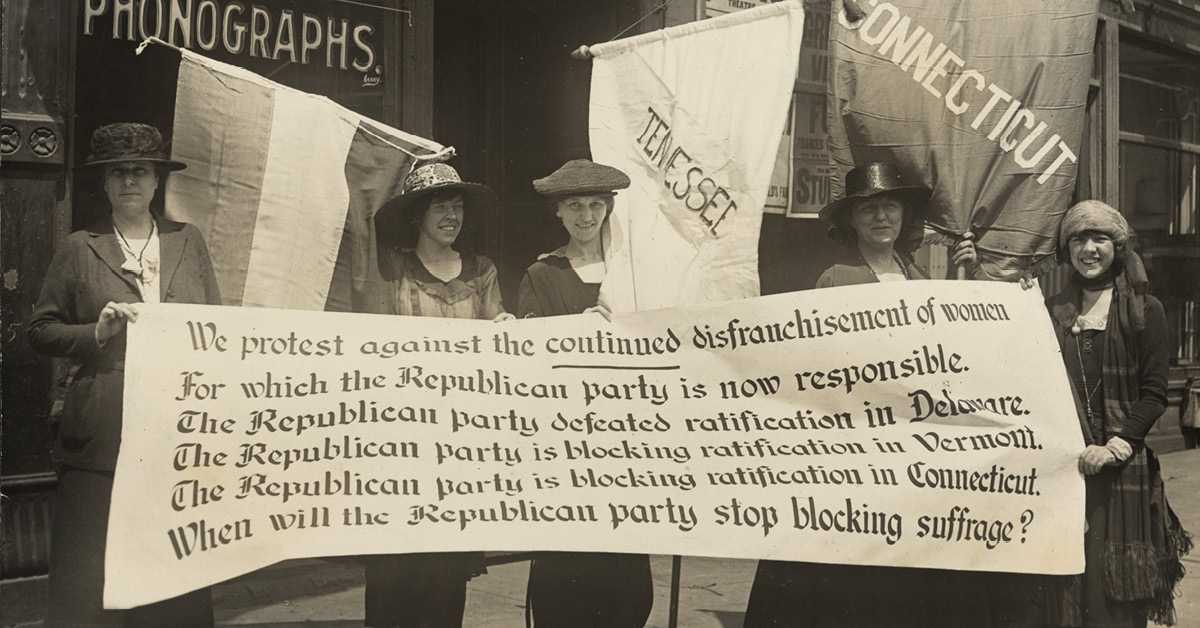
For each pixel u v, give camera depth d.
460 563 4.20
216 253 4.45
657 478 4.07
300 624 5.03
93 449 3.79
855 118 4.94
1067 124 4.79
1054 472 4.26
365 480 3.86
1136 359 4.44
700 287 4.61
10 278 4.88
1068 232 4.59
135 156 3.89
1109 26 10.48
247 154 4.48
